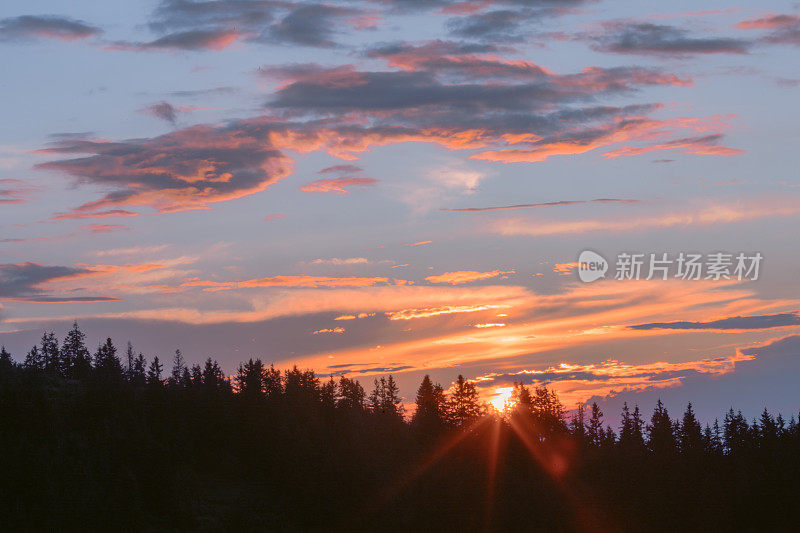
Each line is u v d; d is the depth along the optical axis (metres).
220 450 136.88
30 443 109.38
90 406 129.38
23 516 96.00
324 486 121.44
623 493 127.94
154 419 135.50
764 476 129.25
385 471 128.12
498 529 119.50
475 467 135.00
